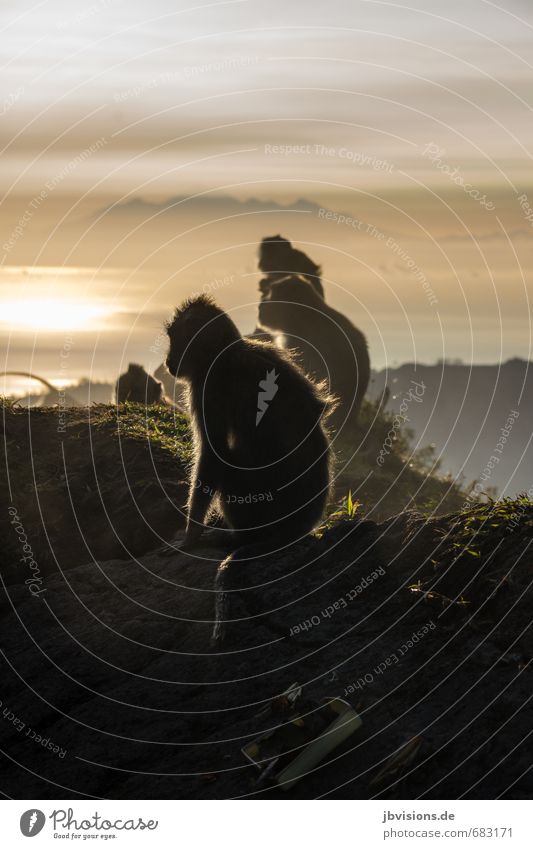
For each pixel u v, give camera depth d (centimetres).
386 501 1250
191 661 583
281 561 650
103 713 554
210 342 680
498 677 508
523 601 549
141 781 501
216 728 525
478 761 467
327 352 1418
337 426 1427
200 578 663
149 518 773
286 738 493
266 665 562
